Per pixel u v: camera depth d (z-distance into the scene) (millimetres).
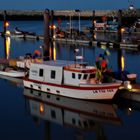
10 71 51344
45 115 35188
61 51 83500
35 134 30625
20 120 33906
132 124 32469
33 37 120688
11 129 31766
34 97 40656
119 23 91938
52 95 40594
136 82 43375
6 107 37469
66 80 39406
